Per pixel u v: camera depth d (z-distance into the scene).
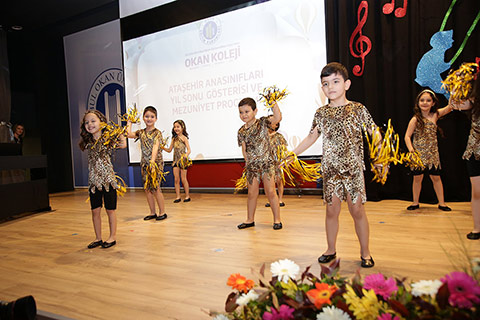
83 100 8.83
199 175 6.91
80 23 8.15
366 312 0.79
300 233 3.27
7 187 4.76
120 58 8.13
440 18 4.45
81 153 8.98
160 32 7.07
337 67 2.30
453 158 4.44
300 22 5.71
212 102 6.61
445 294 0.75
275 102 3.31
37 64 8.55
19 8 7.11
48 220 4.73
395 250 2.59
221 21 6.41
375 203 4.70
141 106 7.38
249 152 3.55
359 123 2.31
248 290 1.04
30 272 2.55
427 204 4.46
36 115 8.55
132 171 7.96
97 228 3.20
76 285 2.23
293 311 0.84
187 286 2.11
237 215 4.35
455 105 2.78
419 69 4.58
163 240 3.29
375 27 4.97
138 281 2.25
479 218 2.76
